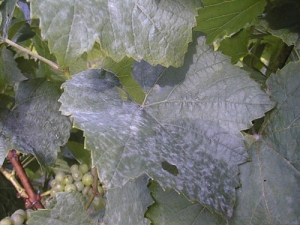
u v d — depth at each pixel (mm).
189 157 151
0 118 209
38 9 139
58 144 211
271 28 208
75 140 245
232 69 171
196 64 173
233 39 248
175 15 156
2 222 185
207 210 158
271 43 263
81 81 169
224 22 234
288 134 160
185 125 163
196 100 169
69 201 179
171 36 156
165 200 160
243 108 163
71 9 144
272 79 170
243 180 157
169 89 173
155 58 155
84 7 146
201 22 231
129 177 135
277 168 159
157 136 154
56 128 212
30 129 209
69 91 162
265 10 225
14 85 218
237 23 239
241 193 156
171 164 144
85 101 160
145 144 146
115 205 185
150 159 141
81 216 182
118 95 170
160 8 155
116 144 141
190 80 172
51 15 141
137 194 174
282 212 152
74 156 249
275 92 168
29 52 190
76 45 145
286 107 163
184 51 157
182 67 173
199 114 166
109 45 150
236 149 158
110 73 179
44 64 259
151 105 170
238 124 161
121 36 152
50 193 211
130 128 152
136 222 171
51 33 141
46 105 215
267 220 154
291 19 206
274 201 155
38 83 217
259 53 269
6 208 238
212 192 145
